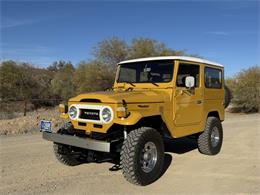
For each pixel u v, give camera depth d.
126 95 5.66
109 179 5.85
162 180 5.84
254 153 8.16
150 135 5.51
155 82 6.64
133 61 7.15
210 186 5.51
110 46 27.17
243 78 26.83
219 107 8.26
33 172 6.24
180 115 6.61
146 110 5.76
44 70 36.75
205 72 7.56
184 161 7.28
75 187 5.40
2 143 9.15
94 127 5.67
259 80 26.27
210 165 6.93
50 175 6.06
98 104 5.55
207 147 7.67
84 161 6.88
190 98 6.92
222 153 8.15
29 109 24.89
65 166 6.70
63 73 32.09
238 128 13.72
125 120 5.21
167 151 8.34
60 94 29.48
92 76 27.11
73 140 5.51
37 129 11.89
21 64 29.34
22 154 7.74
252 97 25.86
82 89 27.48
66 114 6.28
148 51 27.34
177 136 6.55
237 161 7.29
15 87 27.55
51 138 5.90
